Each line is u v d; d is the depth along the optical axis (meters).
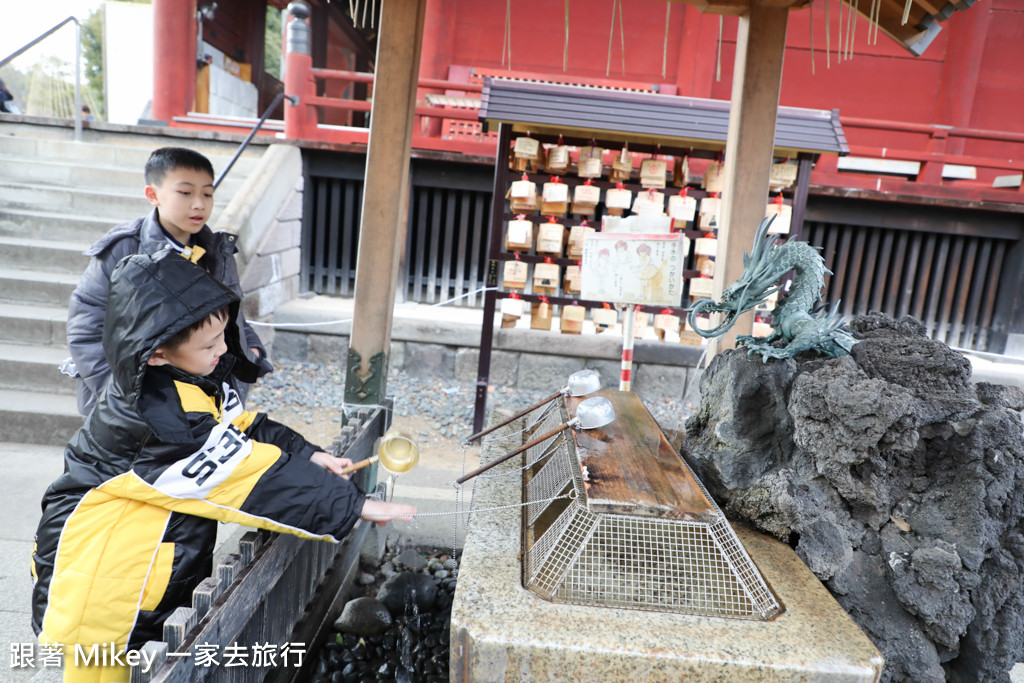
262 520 1.71
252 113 13.88
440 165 7.37
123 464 1.64
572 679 1.48
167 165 2.41
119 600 1.62
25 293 5.70
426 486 4.09
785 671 1.46
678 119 4.52
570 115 4.43
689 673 1.46
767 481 2.14
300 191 7.46
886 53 9.12
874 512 2.04
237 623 1.68
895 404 1.92
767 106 3.32
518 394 6.47
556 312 7.27
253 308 6.41
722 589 1.70
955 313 7.67
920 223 7.31
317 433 5.07
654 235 3.20
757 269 2.45
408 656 2.71
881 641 1.93
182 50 8.98
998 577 1.95
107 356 1.57
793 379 2.20
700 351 6.55
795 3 3.16
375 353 3.25
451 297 7.91
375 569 3.43
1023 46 9.13
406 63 3.09
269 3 14.66
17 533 3.33
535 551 1.83
